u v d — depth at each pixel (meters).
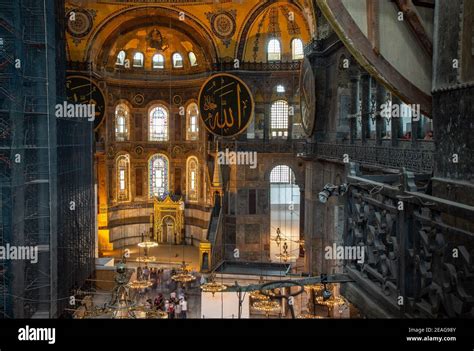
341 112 24.92
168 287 30.42
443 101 4.83
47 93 17.86
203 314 25.08
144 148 41.06
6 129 16.98
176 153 41.16
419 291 4.51
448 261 4.05
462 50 4.51
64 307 20.17
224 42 34.88
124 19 34.84
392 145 18.95
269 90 35.75
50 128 18.25
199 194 40.16
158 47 38.50
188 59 39.53
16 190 16.45
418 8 5.62
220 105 27.95
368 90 22.28
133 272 30.55
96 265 28.73
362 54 5.60
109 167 38.75
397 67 5.64
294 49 35.28
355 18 5.56
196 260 35.84
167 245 40.34
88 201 26.14
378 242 5.25
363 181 5.60
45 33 17.78
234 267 32.59
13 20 16.78
